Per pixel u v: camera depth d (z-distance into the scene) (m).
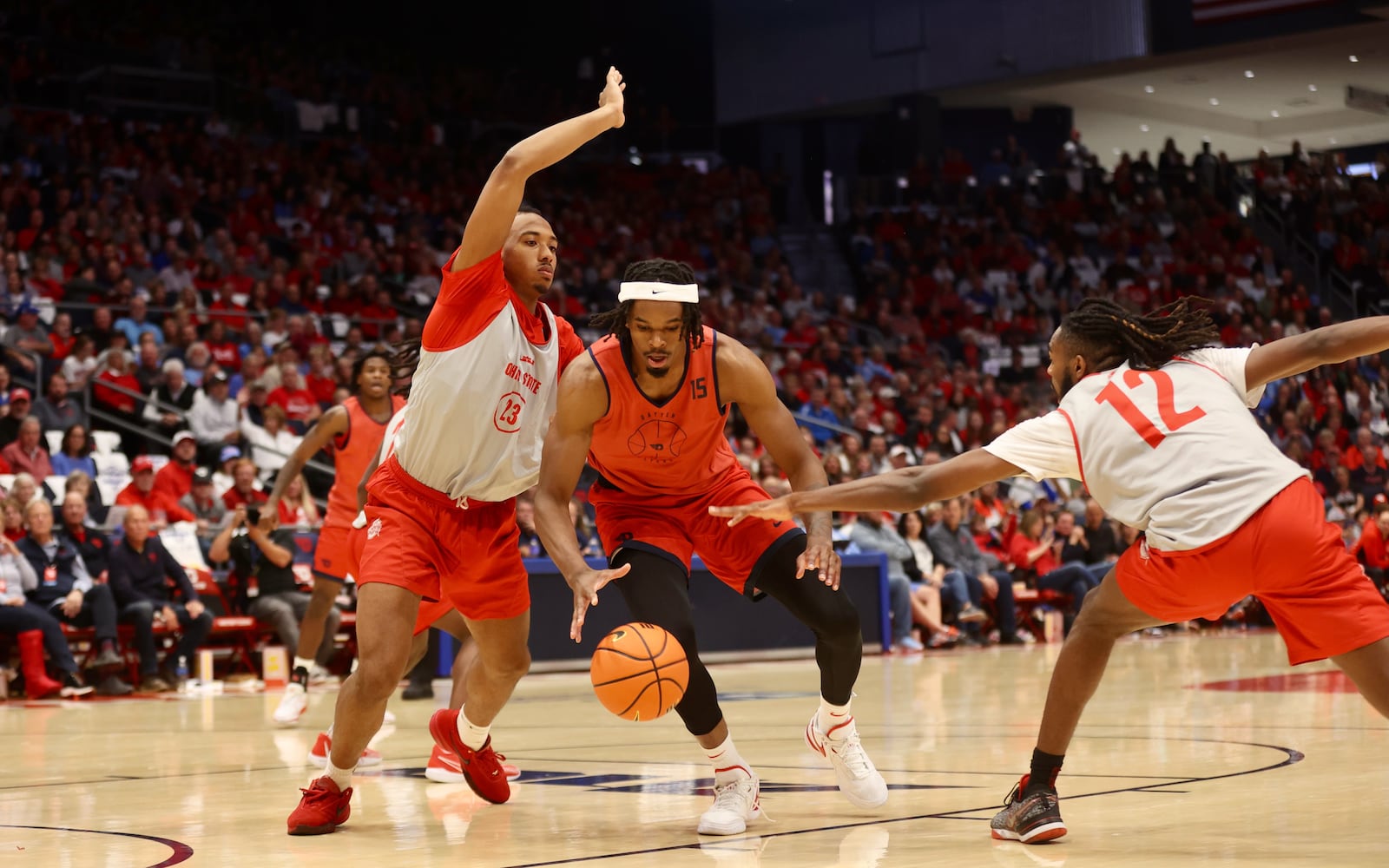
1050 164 25.33
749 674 9.77
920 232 23.02
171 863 2.94
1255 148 27.80
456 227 19.84
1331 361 2.96
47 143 17.69
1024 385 19.36
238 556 10.32
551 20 27.03
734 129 25.70
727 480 3.79
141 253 15.28
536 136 3.39
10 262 13.95
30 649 8.87
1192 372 3.04
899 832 3.23
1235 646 11.90
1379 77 23.19
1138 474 2.95
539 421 3.75
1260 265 23.55
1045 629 13.36
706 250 22.09
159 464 12.02
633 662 3.16
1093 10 21.72
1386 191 25.45
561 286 18.50
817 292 21.28
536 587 10.23
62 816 3.71
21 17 20.77
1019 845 3.01
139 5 23.20
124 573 9.46
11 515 9.34
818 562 3.41
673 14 26.42
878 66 23.75
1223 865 2.71
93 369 12.50
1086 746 4.94
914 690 7.84
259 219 17.97
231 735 6.23
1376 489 18.05
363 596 3.55
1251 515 2.82
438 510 3.64
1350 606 2.75
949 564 12.77
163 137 19.00
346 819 3.47
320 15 25.45
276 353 13.32
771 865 2.81
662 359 3.44
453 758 4.48
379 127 22.75
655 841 3.18
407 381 6.57
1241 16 20.59
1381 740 4.97
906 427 16.89
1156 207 24.19
